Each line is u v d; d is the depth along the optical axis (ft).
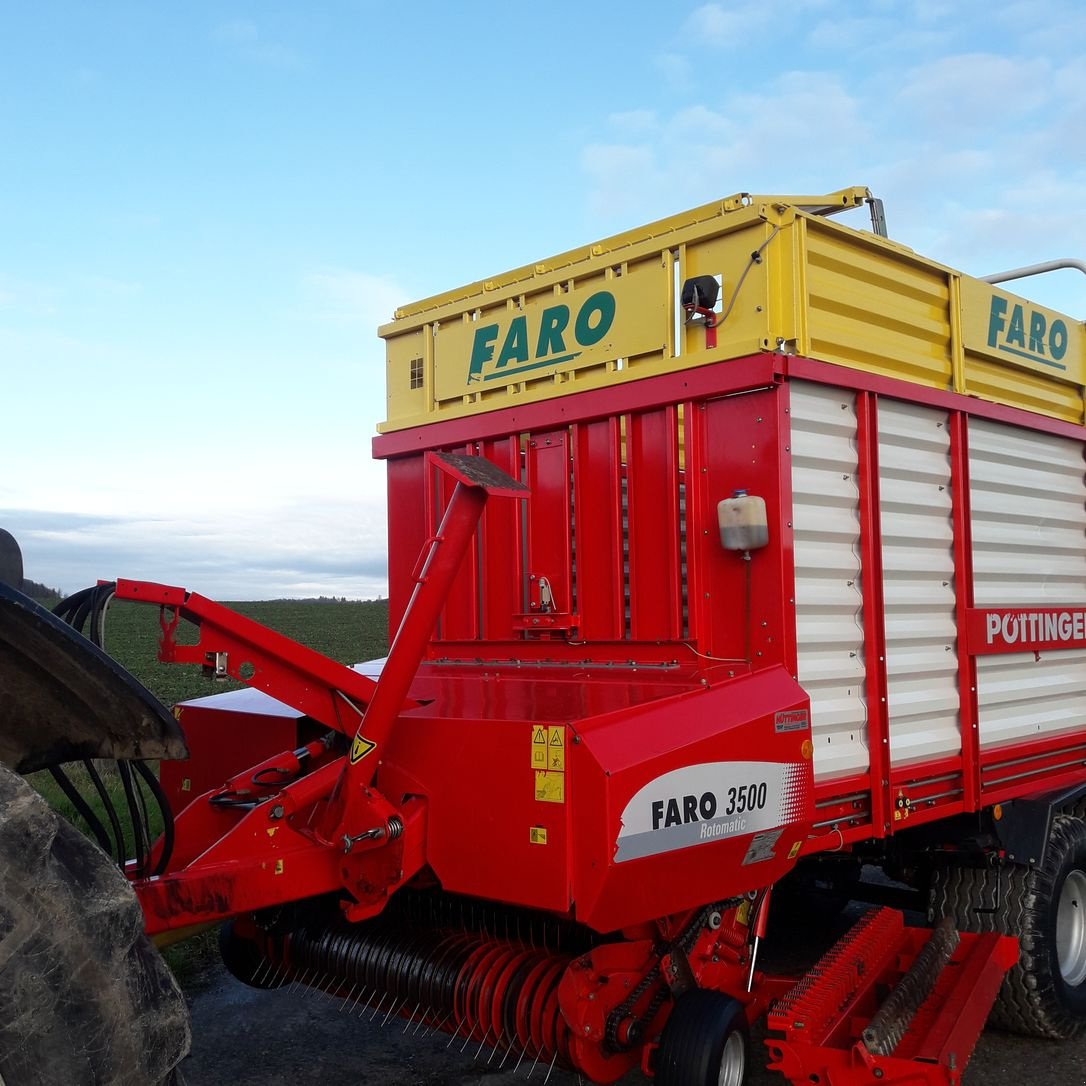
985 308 15.96
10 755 8.18
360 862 10.59
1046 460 17.42
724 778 10.65
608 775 9.46
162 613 10.43
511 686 13.30
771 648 12.01
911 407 14.29
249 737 13.60
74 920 5.80
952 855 15.38
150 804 23.06
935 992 12.39
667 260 13.35
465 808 10.39
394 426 17.03
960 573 14.89
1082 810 17.24
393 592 16.97
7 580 7.45
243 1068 13.74
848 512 13.15
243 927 14.05
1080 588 18.39
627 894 9.75
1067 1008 14.99
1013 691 15.93
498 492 10.27
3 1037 5.45
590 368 14.28
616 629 13.75
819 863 16.88
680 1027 10.59
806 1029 10.70
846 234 13.21
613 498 13.84
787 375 12.12
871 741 13.09
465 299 16.10
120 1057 5.86
